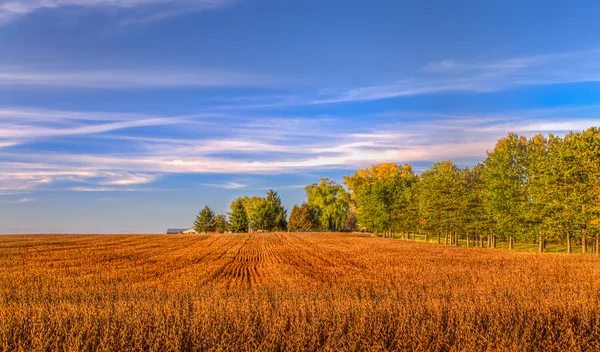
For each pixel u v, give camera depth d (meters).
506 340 10.85
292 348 10.47
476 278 24.34
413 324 11.48
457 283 21.80
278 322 11.57
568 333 11.52
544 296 15.27
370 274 27.92
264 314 12.11
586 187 38.09
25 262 39.09
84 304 14.32
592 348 11.45
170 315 12.27
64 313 12.72
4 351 10.65
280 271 32.00
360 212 103.50
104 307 14.16
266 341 10.69
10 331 11.65
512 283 20.94
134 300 15.21
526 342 11.00
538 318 12.27
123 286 22.75
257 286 23.48
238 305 13.14
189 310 13.25
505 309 12.79
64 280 26.52
